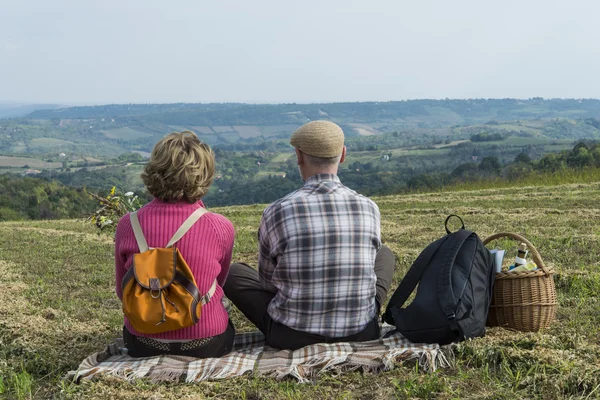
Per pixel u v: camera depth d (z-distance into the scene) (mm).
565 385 3281
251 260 7648
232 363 3662
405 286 4047
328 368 3602
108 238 9812
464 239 4012
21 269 7488
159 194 3672
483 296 3928
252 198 97750
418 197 15000
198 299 3490
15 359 4203
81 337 4582
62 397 3438
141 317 3381
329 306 3740
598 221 9242
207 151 3760
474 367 3686
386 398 3324
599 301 4992
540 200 12430
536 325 4086
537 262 4156
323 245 3672
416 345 3814
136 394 3371
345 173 88000
